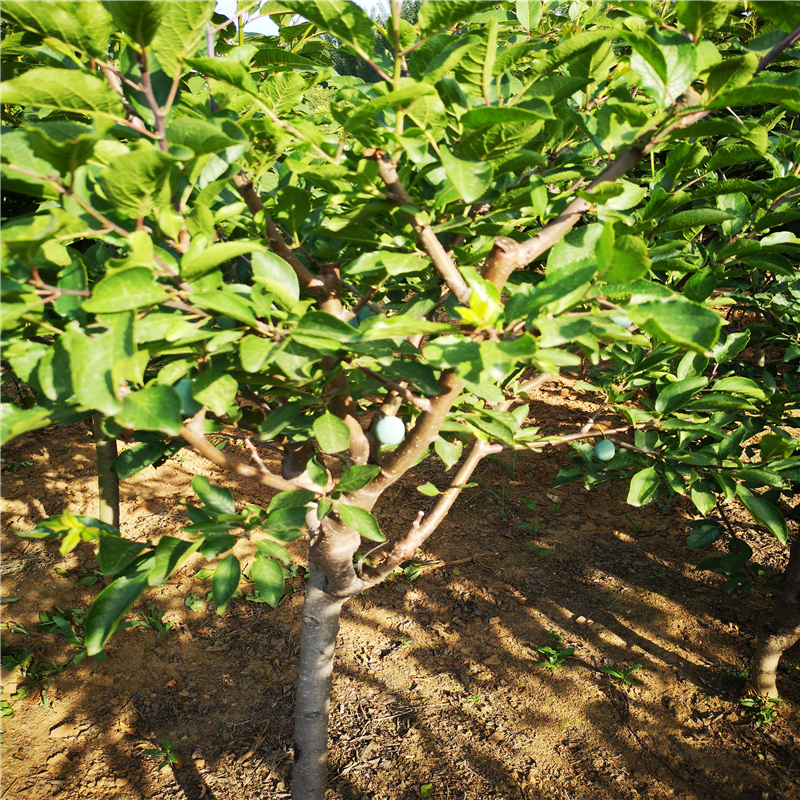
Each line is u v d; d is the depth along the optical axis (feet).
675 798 11.09
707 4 4.29
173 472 20.66
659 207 5.49
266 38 8.28
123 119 4.01
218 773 11.71
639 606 15.46
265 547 5.74
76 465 20.77
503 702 13.08
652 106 5.73
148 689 13.47
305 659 9.30
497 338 4.34
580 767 11.69
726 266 7.70
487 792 11.28
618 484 20.45
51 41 4.18
